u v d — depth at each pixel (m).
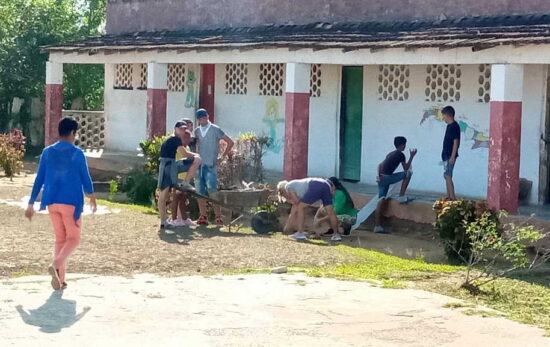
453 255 12.04
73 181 9.11
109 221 14.09
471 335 7.91
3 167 20.86
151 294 8.98
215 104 21.25
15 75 27.81
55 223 9.20
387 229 14.97
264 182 16.78
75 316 7.99
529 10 15.18
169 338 7.40
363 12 17.98
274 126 19.58
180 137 13.80
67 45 21.94
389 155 14.91
